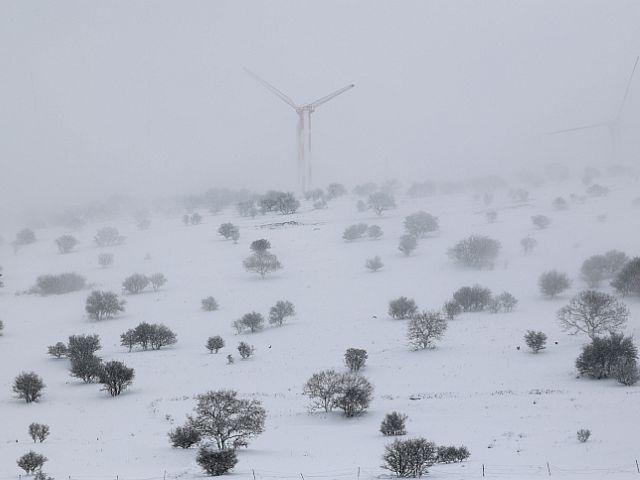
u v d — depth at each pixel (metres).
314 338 73.19
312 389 47.12
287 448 37.16
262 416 37.84
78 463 35.16
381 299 89.38
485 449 34.25
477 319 75.12
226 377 59.75
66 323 87.44
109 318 89.00
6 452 38.94
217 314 87.50
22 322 89.12
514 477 27.33
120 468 33.50
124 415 48.56
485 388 51.28
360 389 45.56
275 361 64.88
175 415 46.94
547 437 35.81
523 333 68.12
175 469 32.69
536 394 48.09
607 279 87.69
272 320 80.69
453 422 41.34
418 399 49.19
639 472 27.47
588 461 30.19
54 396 56.53
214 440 39.06
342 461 33.19
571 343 63.69
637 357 53.34
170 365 65.25
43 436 42.06
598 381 51.50
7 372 66.50
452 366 58.69
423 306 84.31
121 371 55.75
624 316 63.19
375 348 67.38
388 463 30.52
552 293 81.88
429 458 30.08
